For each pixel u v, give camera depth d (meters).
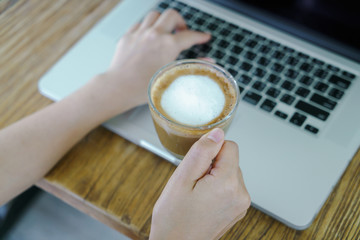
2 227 0.86
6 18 0.81
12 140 0.60
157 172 0.61
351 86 0.67
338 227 0.56
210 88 0.55
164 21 0.76
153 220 0.50
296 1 0.74
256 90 0.67
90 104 0.64
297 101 0.66
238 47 0.74
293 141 0.61
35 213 0.96
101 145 0.64
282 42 0.74
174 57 0.71
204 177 0.48
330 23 0.72
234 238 0.56
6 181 0.58
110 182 0.61
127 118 0.65
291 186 0.57
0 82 0.72
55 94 0.69
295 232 0.56
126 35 0.75
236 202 0.48
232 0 0.79
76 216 0.98
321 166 0.59
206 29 0.77
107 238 0.97
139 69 0.68
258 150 0.61
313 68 0.70
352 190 0.59
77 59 0.73
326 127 0.63
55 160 0.61
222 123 0.50
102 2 0.83
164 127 0.52
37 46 0.76
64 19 0.80
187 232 0.49
